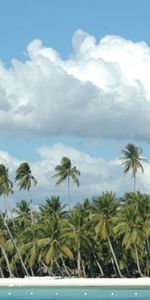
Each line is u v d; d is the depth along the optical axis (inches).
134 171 5108.3
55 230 4571.9
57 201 5241.1
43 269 5265.8
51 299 3403.1
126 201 4990.2
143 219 4557.1
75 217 4638.3
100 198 4660.4
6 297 3550.7
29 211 5654.5
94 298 3410.4
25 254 5024.6
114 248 4832.7
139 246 4665.4
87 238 4628.4
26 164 5442.9
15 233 5123.0
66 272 5044.3
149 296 3486.7
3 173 5014.8
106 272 5004.9
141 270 4854.8
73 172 5364.2
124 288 3959.2
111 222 4594.0
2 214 5098.4
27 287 4156.0
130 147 5132.9
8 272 5241.1
